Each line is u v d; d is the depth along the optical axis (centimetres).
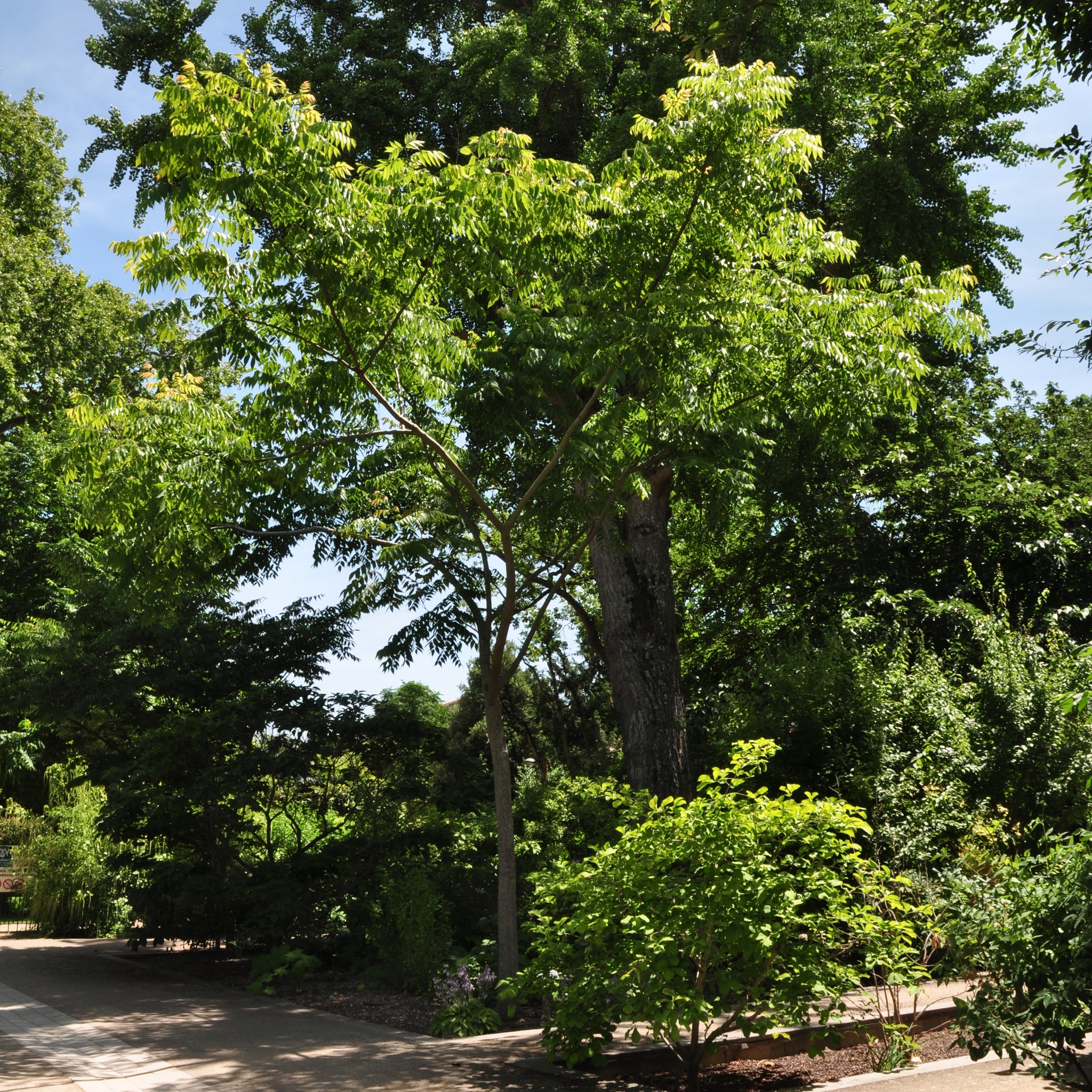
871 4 1702
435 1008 1083
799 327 1066
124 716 1526
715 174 990
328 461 1133
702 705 1811
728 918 661
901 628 1544
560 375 1032
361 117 1691
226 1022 1004
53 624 2159
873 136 1669
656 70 1530
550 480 1059
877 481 1934
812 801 725
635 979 687
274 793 1470
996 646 1238
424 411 1166
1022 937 564
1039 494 1798
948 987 995
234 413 1095
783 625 1905
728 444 1129
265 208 893
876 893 772
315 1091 703
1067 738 1126
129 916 1625
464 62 1670
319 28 1855
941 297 1097
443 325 1016
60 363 2706
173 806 1334
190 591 1353
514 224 935
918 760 1096
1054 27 1098
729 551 2022
